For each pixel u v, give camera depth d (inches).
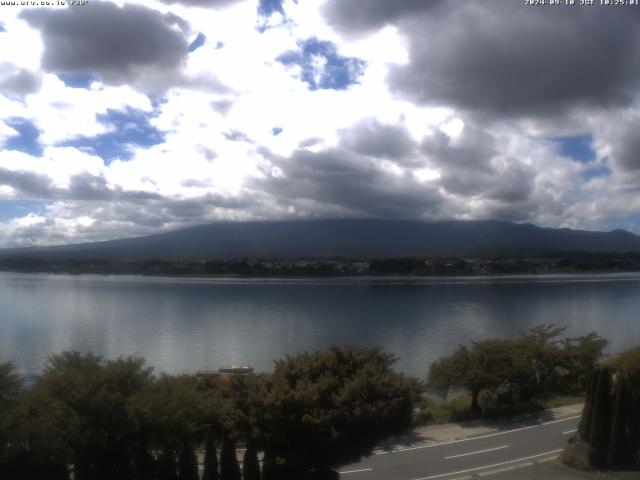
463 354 1775.3
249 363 3417.8
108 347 3976.4
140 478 987.9
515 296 7603.4
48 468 955.3
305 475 987.3
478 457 1266.0
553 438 1391.5
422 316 5585.6
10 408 1015.0
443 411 1684.3
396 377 1093.8
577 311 5925.2
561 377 1863.9
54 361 1191.6
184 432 992.9
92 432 965.8
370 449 1023.0
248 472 971.3
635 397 1165.1
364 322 5191.9
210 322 5270.7
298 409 957.8
